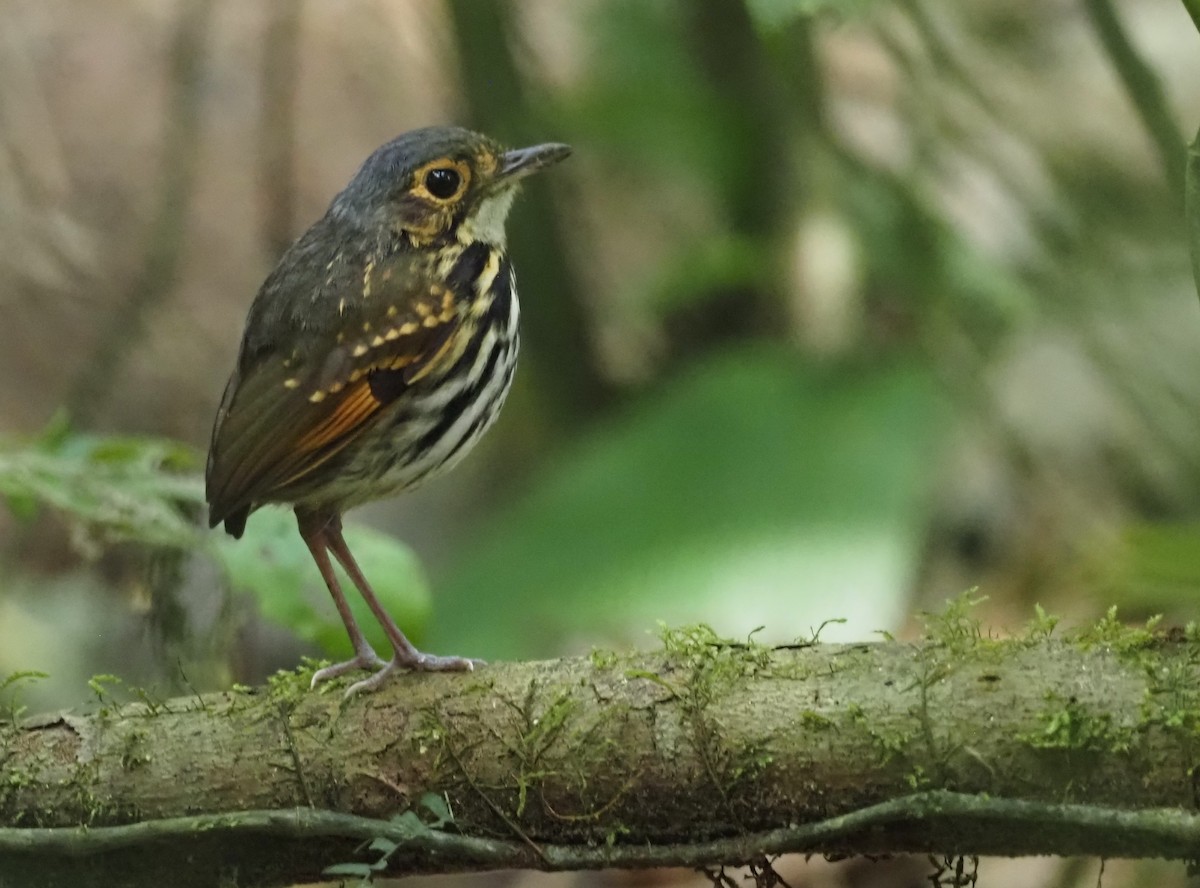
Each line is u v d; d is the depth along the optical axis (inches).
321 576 325.4
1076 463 552.4
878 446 438.6
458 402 318.0
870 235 516.4
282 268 321.1
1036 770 225.0
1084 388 558.6
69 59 698.2
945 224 508.1
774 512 425.7
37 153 670.5
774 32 261.7
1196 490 486.0
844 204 522.0
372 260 315.9
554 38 679.1
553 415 606.2
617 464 450.6
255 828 256.4
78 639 525.7
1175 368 444.1
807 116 482.0
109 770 265.4
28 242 650.2
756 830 243.1
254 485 304.2
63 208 659.4
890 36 430.3
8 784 267.4
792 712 237.5
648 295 588.1
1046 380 564.1
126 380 630.5
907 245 510.9
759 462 440.5
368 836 252.4
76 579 543.8
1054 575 539.8
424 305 311.7
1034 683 226.5
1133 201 453.4
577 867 250.2
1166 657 223.1
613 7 567.8
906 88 469.4
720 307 601.3
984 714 227.5
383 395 307.9
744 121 547.2
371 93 712.4
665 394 474.9
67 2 717.9
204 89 690.2
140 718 269.6
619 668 250.4
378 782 256.7
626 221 677.9
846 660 239.9
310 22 724.0
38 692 511.8
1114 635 230.1
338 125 706.8
